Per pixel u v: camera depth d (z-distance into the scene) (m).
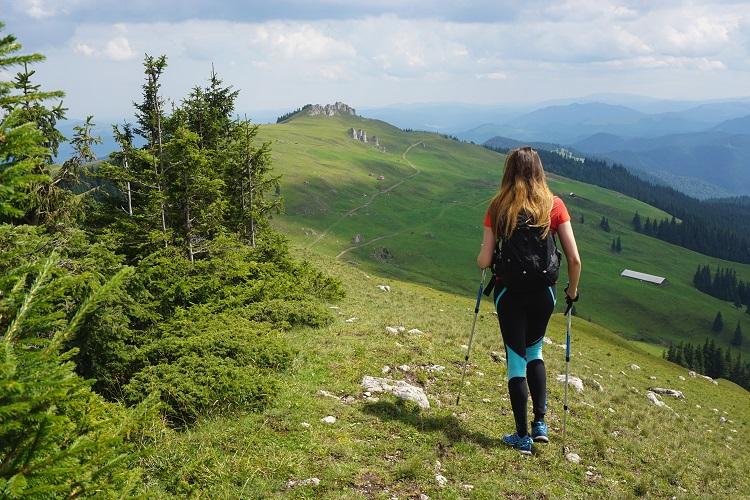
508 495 6.53
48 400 2.59
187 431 7.12
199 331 11.35
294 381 9.31
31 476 2.51
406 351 12.37
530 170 6.43
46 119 10.88
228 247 19.41
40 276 3.01
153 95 18.16
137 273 12.16
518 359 6.88
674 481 9.09
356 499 5.76
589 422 10.87
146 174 17.95
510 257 6.37
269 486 5.91
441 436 7.66
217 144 25.53
